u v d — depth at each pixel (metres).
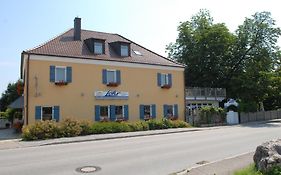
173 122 30.31
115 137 22.47
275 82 48.34
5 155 15.05
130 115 30.66
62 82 26.73
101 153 15.10
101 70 29.22
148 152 15.33
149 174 10.91
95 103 28.55
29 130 21.42
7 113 43.94
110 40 33.66
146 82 32.09
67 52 27.94
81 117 27.69
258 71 46.41
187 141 19.45
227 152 15.30
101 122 26.25
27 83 25.45
